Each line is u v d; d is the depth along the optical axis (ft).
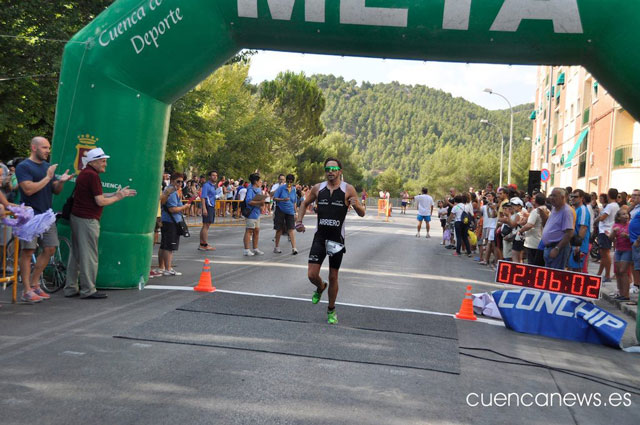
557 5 23.58
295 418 12.81
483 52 25.31
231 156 121.70
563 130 125.80
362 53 26.48
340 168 22.16
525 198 61.26
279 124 157.48
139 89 26.61
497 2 23.97
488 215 45.93
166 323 20.66
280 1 24.98
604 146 85.61
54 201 26.81
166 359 16.61
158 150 27.66
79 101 26.40
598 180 88.58
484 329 23.31
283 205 45.98
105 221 26.55
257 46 27.04
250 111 144.05
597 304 31.86
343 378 15.81
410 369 17.02
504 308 23.71
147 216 27.53
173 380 14.88
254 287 29.53
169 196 32.12
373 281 34.42
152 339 18.56
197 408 13.08
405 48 25.68
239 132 122.72
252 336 19.54
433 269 42.57
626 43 23.29
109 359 16.38
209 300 25.04
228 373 15.65
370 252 52.19
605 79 24.93
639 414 14.89
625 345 22.85
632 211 31.12
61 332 19.07
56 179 24.56
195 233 64.69
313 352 18.06
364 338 20.18
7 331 19.01
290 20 25.29
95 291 24.93
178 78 26.78
